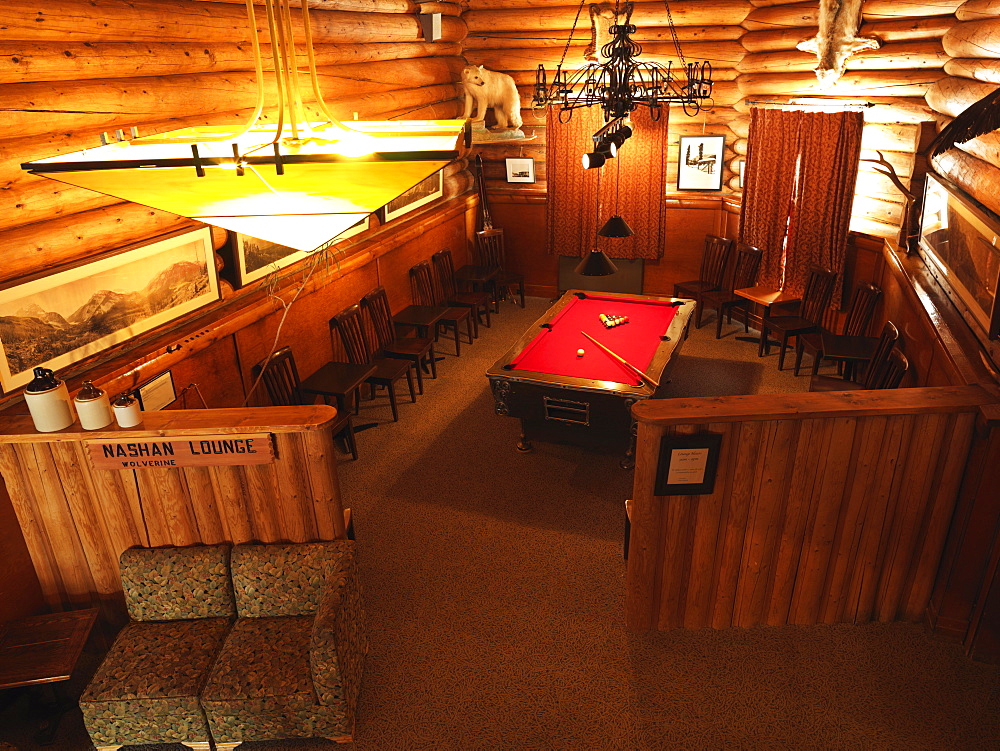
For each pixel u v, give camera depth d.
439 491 5.48
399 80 7.30
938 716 3.57
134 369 4.49
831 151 7.01
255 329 5.64
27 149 3.79
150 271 4.68
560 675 3.86
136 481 3.72
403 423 6.53
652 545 3.90
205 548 3.79
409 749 3.48
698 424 3.61
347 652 3.46
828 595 4.09
